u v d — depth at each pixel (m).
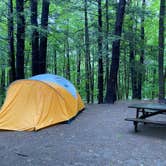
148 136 7.84
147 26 20.61
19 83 9.80
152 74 24.36
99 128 8.79
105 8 17.30
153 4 19.89
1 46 14.32
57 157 6.18
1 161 5.93
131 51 18.84
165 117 10.09
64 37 15.32
